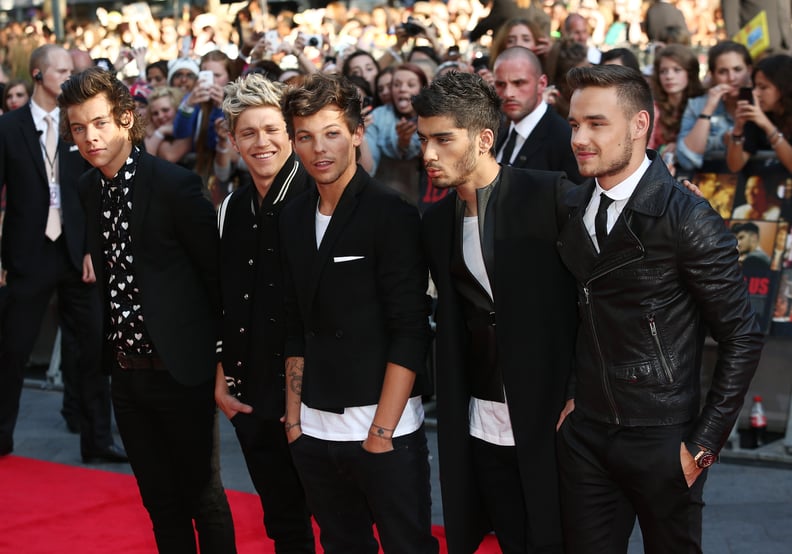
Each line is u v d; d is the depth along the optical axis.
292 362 2.75
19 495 4.32
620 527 2.46
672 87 4.78
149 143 5.73
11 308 4.84
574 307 2.51
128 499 4.27
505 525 2.62
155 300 2.90
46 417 5.61
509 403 2.49
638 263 2.29
